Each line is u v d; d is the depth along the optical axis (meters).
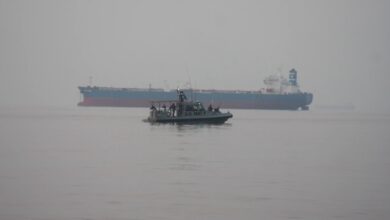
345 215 32.72
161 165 53.03
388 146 80.44
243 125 137.62
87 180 43.50
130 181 43.19
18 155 61.62
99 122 146.25
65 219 31.27
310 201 36.34
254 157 61.34
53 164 53.34
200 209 33.81
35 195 37.47
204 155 62.62
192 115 128.62
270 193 38.81
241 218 31.83
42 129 115.31
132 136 92.50
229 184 42.25
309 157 62.59
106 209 33.62
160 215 32.31
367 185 42.41
